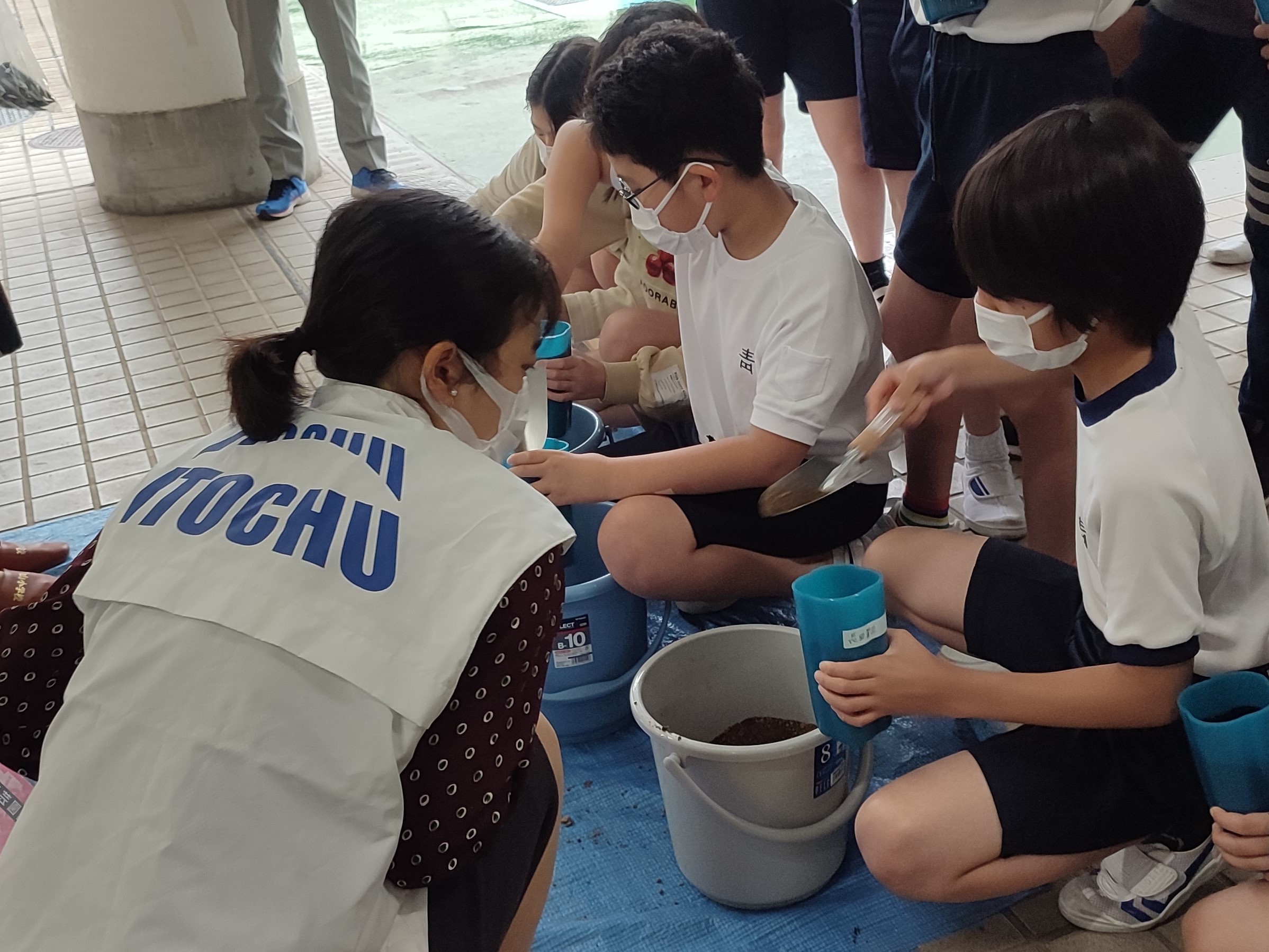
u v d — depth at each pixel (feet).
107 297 10.48
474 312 2.83
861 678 3.67
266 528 2.60
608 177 6.00
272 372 2.82
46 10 25.88
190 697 2.44
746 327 4.88
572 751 5.09
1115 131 3.14
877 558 4.76
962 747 4.81
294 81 12.89
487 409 3.08
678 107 4.37
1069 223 3.07
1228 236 9.16
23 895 2.37
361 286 2.78
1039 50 4.98
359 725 2.46
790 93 14.88
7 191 13.92
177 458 2.97
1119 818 3.66
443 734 2.67
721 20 8.45
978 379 4.27
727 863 4.07
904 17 6.06
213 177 12.58
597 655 4.90
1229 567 3.48
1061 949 3.91
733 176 4.54
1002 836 3.66
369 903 2.52
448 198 2.94
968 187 3.33
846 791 4.22
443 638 2.53
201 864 2.34
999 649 4.33
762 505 4.50
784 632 4.47
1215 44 5.51
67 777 2.44
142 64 11.94
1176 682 3.43
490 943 3.01
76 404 8.51
